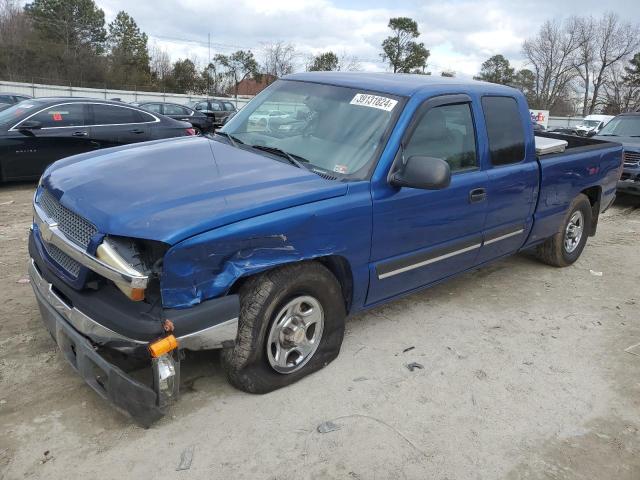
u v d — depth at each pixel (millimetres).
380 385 3602
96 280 2869
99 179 3168
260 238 2938
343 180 3457
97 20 73875
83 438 2893
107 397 2898
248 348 3117
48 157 8945
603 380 3939
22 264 5242
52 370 3449
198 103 26578
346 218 3354
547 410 3520
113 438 2908
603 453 3156
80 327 2867
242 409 3221
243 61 69875
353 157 3631
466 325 4629
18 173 8711
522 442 3189
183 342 2758
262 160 3623
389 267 3795
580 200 6027
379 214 3561
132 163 3443
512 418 3402
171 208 2812
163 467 2738
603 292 5672
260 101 4496
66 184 3180
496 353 4195
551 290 5621
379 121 3756
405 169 3494
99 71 66562
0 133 8453
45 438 2869
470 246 4473
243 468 2781
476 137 4348
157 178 3170
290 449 2941
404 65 67938
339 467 2854
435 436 3164
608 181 6398
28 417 3016
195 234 2701
